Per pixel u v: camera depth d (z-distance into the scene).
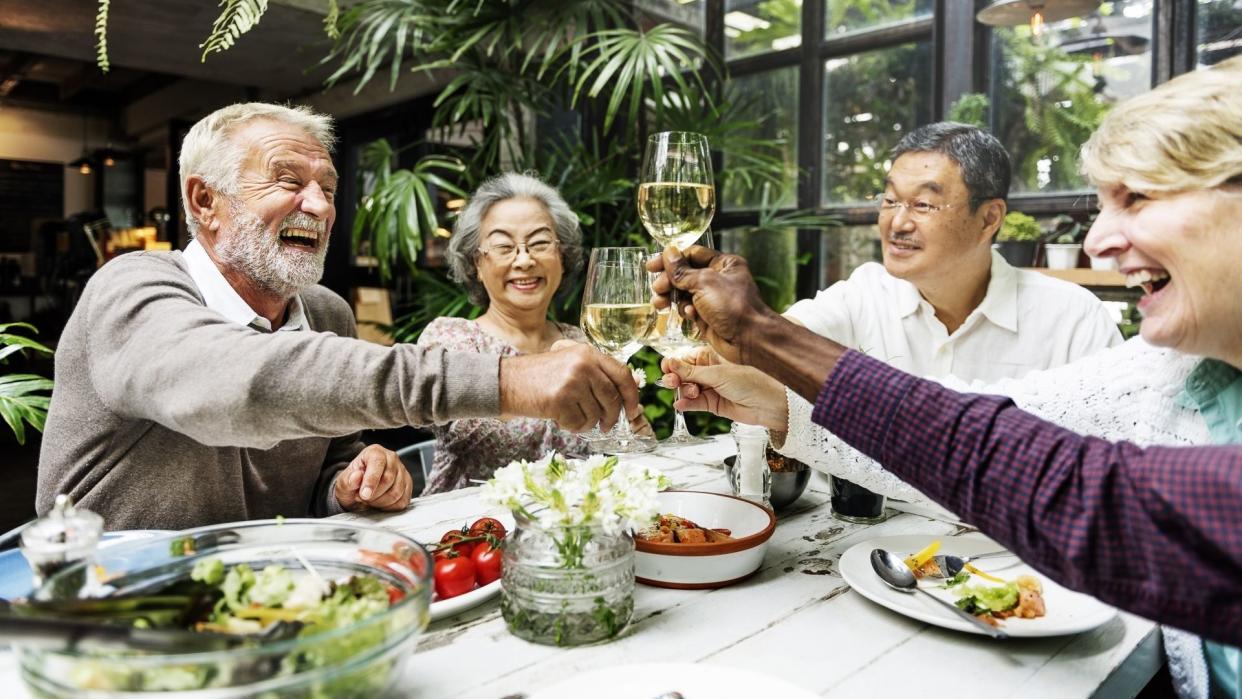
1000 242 2.51
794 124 3.23
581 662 0.80
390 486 1.30
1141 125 0.73
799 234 3.23
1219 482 0.57
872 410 0.74
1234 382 0.96
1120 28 2.47
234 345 0.93
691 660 0.80
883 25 2.96
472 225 2.01
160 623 0.62
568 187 2.97
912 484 0.74
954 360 1.78
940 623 0.84
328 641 0.55
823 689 0.75
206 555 0.71
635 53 2.63
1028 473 0.66
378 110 4.89
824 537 1.19
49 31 4.28
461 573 0.92
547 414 0.90
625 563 0.85
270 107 1.38
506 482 0.83
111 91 8.26
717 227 3.47
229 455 1.32
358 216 2.83
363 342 0.93
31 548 0.65
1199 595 0.58
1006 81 2.70
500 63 3.02
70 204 9.26
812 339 0.79
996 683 0.76
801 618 0.90
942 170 1.56
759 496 1.30
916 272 1.65
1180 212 0.71
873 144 3.03
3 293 7.32
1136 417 1.07
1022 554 0.68
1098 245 0.79
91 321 1.11
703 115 3.43
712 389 1.12
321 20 3.88
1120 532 0.62
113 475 1.24
